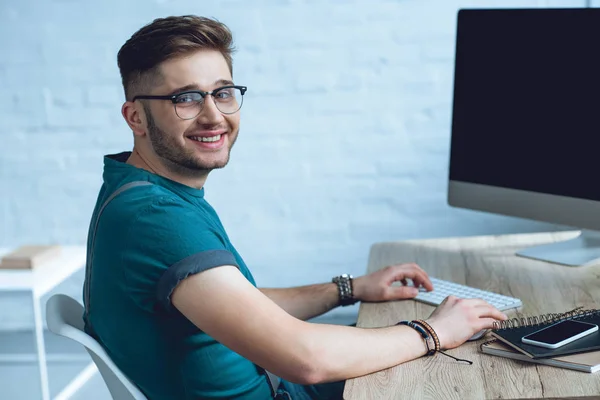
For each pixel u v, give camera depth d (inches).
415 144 119.0
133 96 55.4
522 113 74.2
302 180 121.1
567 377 48.9
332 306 68.3
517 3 114.6
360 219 121.5
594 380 48.3
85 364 118.5
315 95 118.8
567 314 57.4
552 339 52.1
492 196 77.6
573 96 70.0
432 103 117.7
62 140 122.6
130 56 54.5
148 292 50.4
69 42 119.7
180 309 50.1
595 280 67.4
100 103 121.3
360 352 51.4
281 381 61.0
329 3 116.4
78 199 124.2
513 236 83.5
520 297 64.3
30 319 127.7
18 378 115.1
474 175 79.0
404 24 116.1
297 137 120.1
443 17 115.5
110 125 122.0
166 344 51.9
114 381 51.9
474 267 73.3
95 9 118.6
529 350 51.3
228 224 123.2
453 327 55.1
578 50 69.2
